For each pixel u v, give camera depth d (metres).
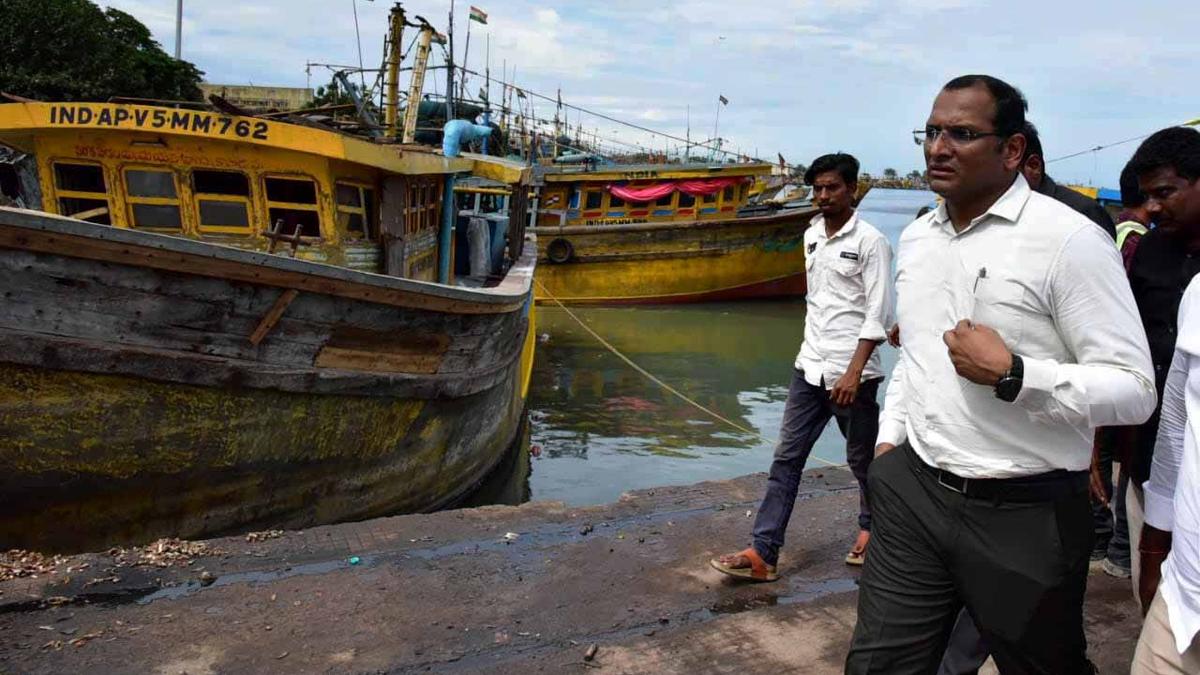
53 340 4.64
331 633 3.51
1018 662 2.22
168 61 26.97
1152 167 2.94
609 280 21.70
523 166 11.36
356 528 4.56
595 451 10.02
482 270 11.33
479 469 8.27
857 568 4.34
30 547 5.00
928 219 2.27
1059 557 2.10
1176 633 1.93
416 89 10.65
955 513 2.18
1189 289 2.03
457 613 3.73
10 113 6.15
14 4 21.67
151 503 5.28
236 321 5.21
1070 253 1.97
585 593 3.98
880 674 2.31
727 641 3.58
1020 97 2.06
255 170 6.62
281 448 5.73
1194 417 1.94
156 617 3.56
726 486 5.47
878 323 3.66
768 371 14.77
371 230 7.35
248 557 4.16
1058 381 1.93
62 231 4.45
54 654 3.25
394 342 6.16
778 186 27.30
